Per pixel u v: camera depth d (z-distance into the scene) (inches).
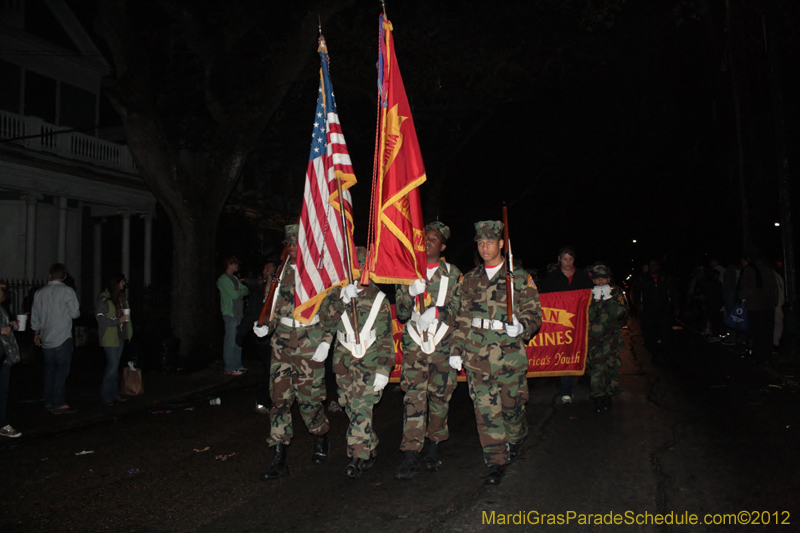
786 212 485.1
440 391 219.6
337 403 328.8
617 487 199.5
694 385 373.7
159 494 204.7
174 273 503.5
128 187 767.7
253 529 173.8
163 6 560.1
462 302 207.8
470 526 171.9
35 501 201.3
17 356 283.7
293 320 215.8
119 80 480.4
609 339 302.7
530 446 248.7
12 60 699.4
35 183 652.1
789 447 239.1
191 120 810.8
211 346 498.0
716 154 949.2
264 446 260.7
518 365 202.2
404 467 211.9
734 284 574.6
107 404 349.4
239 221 904.9
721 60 666.8
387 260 204.5
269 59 668.1
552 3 641.0
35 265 665.6
